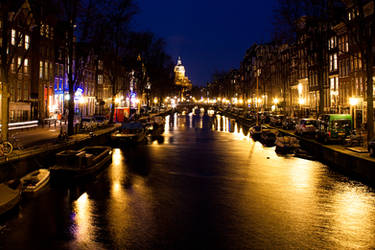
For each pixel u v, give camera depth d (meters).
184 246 9.77
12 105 37.88
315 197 14.66
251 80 110.75
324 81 50.94
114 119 57.12
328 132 26.03
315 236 10.47
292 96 68.00
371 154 19.42
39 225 11.36
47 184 16.69
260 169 20.84
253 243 9.97
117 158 24.73
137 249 9.60
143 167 21.42
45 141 26.30
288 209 13.07
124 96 88.06
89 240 10.18
